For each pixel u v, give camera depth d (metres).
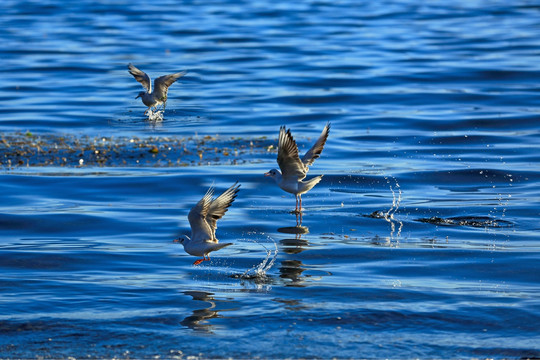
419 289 14.41
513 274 15.27
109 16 70.12
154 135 30.11
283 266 15.80
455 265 15.82
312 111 34.91
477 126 31.83
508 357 11.66
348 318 12.96
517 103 35.84
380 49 52.19
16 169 24.86
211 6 77.75
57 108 35.22
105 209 20.47
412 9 75.75
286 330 12.55
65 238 17.94
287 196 22.19
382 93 38.56
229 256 16.45
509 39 55.44
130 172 24.61
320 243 17.45
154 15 70.56
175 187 22.92
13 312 13.27
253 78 42.59
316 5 79.19
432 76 42.62
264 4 79.69
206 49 52.50
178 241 13.71
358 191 22.83
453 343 12.09
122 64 47.03
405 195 22.33
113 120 32.94
